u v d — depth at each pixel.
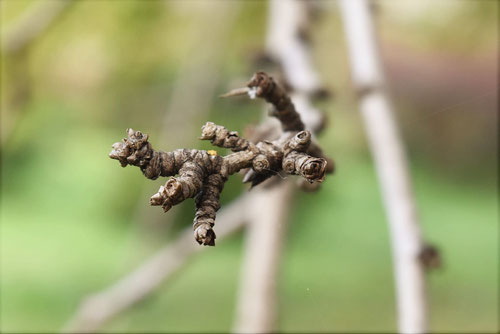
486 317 1.90
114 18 1.27
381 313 1.94
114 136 2.93
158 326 1.86
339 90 1.07
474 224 2.73
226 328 1.86
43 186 3.00
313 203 2.88
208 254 2.54
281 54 0.55
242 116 1.31
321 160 0.34
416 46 1.36
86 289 2.12
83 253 2.49
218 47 1.22
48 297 2.05
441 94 2.39
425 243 0.48
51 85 1.33
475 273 2.33
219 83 1.28
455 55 1.25
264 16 1.24
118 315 0.81
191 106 1.21
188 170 0.34
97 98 1.86
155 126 1.64
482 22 1.17
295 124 0.39
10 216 2.86
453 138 2.53
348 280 2.25
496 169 2.73
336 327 1.84
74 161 2.96
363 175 2.91
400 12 1.22
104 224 2.86
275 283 0.70
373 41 0.53
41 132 2.85
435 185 2.87
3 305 1.99
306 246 2.64
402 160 0.50
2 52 0.95
